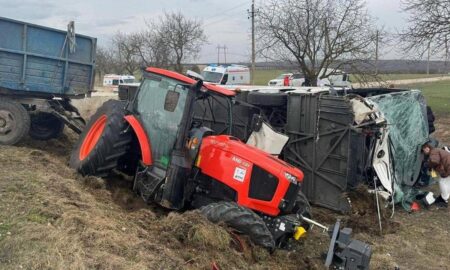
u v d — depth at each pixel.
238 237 5.19
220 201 5.88
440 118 18.67
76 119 10.02
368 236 7.02
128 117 6.79
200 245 4.81
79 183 6.63
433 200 8.75
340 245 5.20
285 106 8.98
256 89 10.58
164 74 6.52
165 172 6.16
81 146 7.64
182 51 40.16
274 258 5.34
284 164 5.91
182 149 6.02
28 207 4.98
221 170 5.83
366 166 8.18
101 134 6.96
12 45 8.64
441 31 16.94
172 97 6.34
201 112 7.03
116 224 4.93
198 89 6.14
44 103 9.38
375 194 7.83
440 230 7.49
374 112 7.90
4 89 8.88
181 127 6.04
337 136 7.98
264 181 5.65
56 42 9.17
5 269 3.72
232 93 6.70
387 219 7.59
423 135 9.61
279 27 20.64
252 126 7.40
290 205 5.73
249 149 5.93
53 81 9.24
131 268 3.91
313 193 8.35
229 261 4.74
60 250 4.05
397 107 9.07
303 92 8.70
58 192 5.78
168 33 40.00
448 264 6.14
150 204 6.49
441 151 8.85
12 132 8.88
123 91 12.10
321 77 20.78
